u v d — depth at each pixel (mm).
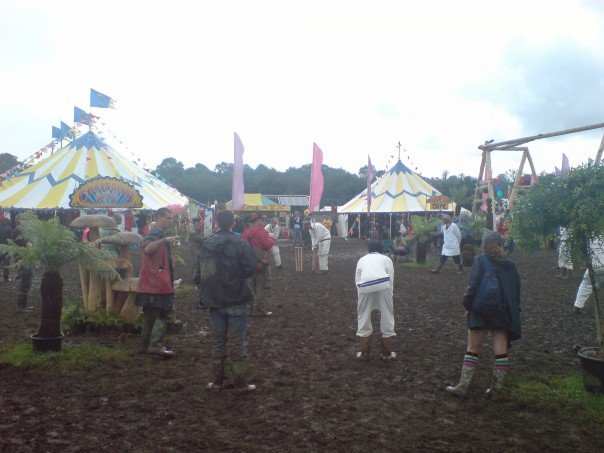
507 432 4645
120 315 8219
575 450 4297
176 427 4672
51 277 6891
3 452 4082
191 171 91000
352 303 11391
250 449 4246
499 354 5461
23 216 8461
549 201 5766
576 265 5836
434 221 20375
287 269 18844
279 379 6082
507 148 19812
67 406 5133
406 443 4402
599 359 5316
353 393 5621
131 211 27141
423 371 6449
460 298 12141
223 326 5715
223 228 5770
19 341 7695
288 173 91688
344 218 42500
